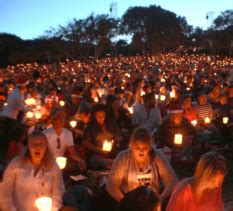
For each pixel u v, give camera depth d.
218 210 4.13
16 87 10.66
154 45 79.56
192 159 8.62
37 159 4.62
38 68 48.72
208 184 4.00
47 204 4.41
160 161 4.91
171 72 34.84
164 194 4.83
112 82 19.88
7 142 10.56
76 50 66.00
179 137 8.37
